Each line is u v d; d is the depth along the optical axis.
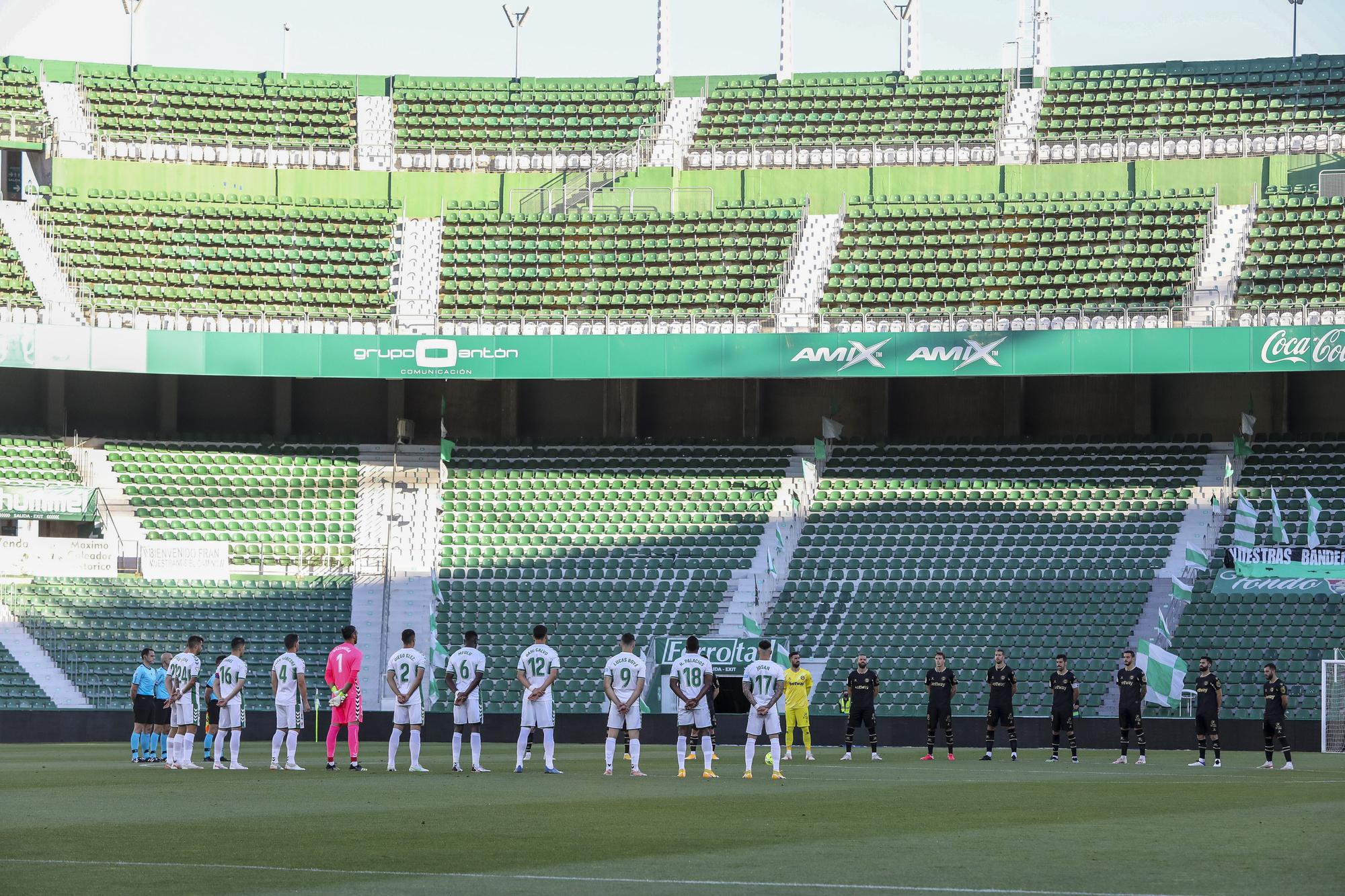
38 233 111.00
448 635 95.69
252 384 116.25
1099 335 98.50
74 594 94.75
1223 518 98.25
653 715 90.06
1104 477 102.81
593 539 102.25
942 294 109.56
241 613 96.69
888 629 93.25
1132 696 65.19
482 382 116.62
